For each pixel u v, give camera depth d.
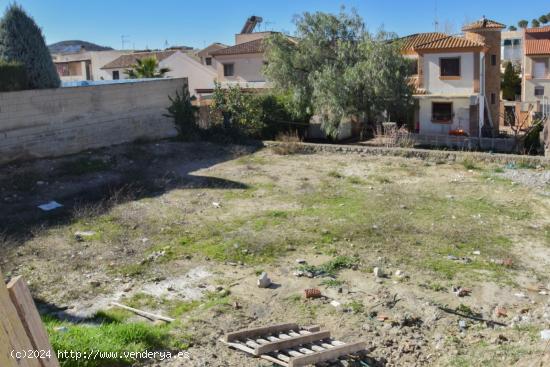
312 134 29.53
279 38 29.22
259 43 40.28
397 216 13.55
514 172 18.12
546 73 44.53
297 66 28.59
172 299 9.09
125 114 22.36
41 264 10.61
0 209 14.31
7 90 17.91
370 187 16.78
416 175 18.27
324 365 6.80
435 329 8.03
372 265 10.44
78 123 20.36
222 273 10.20
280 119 27.23
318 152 22.28
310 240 11.89
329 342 7.43
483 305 8.80
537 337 7.61
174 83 24.61
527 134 27.06
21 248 11.40
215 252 11.20
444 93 30.47
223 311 8.46
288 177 18.22
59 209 14.48
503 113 40.28
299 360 6.42
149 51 56.19
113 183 17.12
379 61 26.33
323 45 28.58
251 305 8.79
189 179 17.89
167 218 13.66
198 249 11.48
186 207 14.72
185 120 24.88
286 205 14.89
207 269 10.41
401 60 26.83
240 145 23.64
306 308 8.67
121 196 15.51
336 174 18.31
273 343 6.96
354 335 7.79
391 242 11.70
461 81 30.03
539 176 17.48
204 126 25.83
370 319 8.28
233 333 7.23
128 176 18.12
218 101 24.81
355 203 14.89
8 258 10.79
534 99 44.97
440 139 28.97
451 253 11.11
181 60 46.19
